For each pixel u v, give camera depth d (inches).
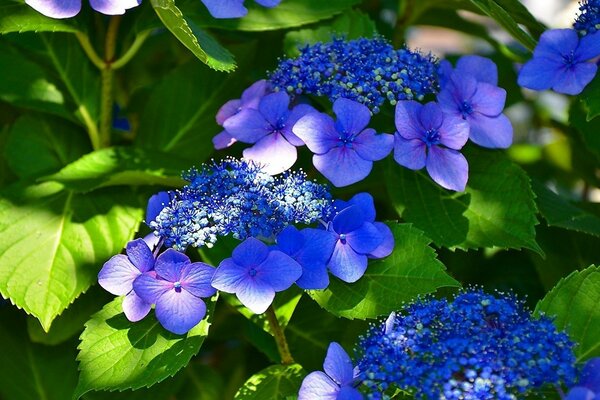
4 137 35.0
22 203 31.4
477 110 30.5
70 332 32.4
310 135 29.1
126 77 36.3
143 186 32.5
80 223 31.2
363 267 28.5
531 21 31.9
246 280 27.6
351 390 26.6
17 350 33.8
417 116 29.4
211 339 36.0
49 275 30.4
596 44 30.0
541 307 28.7
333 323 32.1
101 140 33.5
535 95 40.6
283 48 33.8
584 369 26.7
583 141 34.9
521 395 26.7
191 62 34.1
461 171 29.5
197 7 32.3
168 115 33.8
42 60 33.6
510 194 30.4
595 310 28.6
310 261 28.1
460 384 26.3
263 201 27.9
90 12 32.4
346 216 28.3
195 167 31.3
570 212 31.7
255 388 29.6
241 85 34.1
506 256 35.0
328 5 33.0
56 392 33.4
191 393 34.0
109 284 28.1
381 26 37.1
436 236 30.3
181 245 27.9
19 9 30.9
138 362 28.1
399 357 26.8
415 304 27.9
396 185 31.0
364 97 29.6
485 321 27.3
